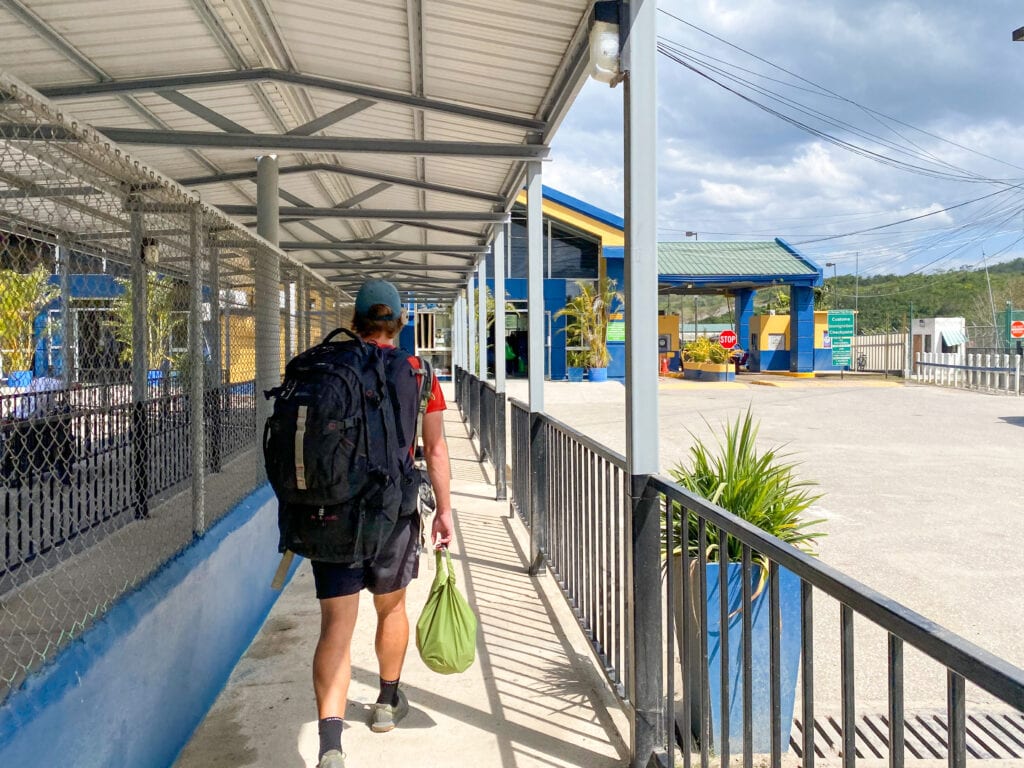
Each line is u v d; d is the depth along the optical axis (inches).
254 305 204.8
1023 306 2428.6
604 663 134.3
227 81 198.7
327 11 166.6
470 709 130.3
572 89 178.5
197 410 138.9
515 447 273.1
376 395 99.7
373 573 106.6
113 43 180.5
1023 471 387.9
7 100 79.4
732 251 1366.9
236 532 147.6
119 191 135.5
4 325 145.9
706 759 91.4
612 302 1120.8
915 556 235.8
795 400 818.2
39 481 130.0
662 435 528.1
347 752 116.2
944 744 128.3
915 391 949.2
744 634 80.4
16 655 88.1
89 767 85.0
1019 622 182.2
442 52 177.5
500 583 196.4
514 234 1178.0
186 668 117.6
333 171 290.0
